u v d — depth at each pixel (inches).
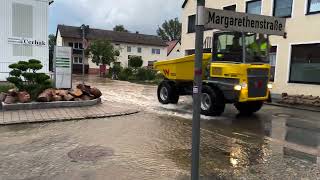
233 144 309.6
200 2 150.7
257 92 451.2
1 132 331.6
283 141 328.5
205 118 448.8
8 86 562.6
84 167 234.5
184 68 531.5
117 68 1512.1
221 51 463.5
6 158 251.0
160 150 281.6
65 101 477.1
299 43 717.3
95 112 445.1
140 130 355.6
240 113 505.0
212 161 255.6
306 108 579.5
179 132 350.0
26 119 384.2
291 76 740.0
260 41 453.7
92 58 1894.7
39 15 943.0
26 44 930.7
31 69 534.3
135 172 227.0
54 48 629.3
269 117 476.1
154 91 823.1
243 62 437.4
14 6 908.6
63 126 364.2
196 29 151.7
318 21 681.0
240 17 171.0
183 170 232.4
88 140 308.2
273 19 189.6
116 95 702.5
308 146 311.9
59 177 214.8
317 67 683.4
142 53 2497.5
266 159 264.8
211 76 475.2
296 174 231.5
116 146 290.7
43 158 252.5
